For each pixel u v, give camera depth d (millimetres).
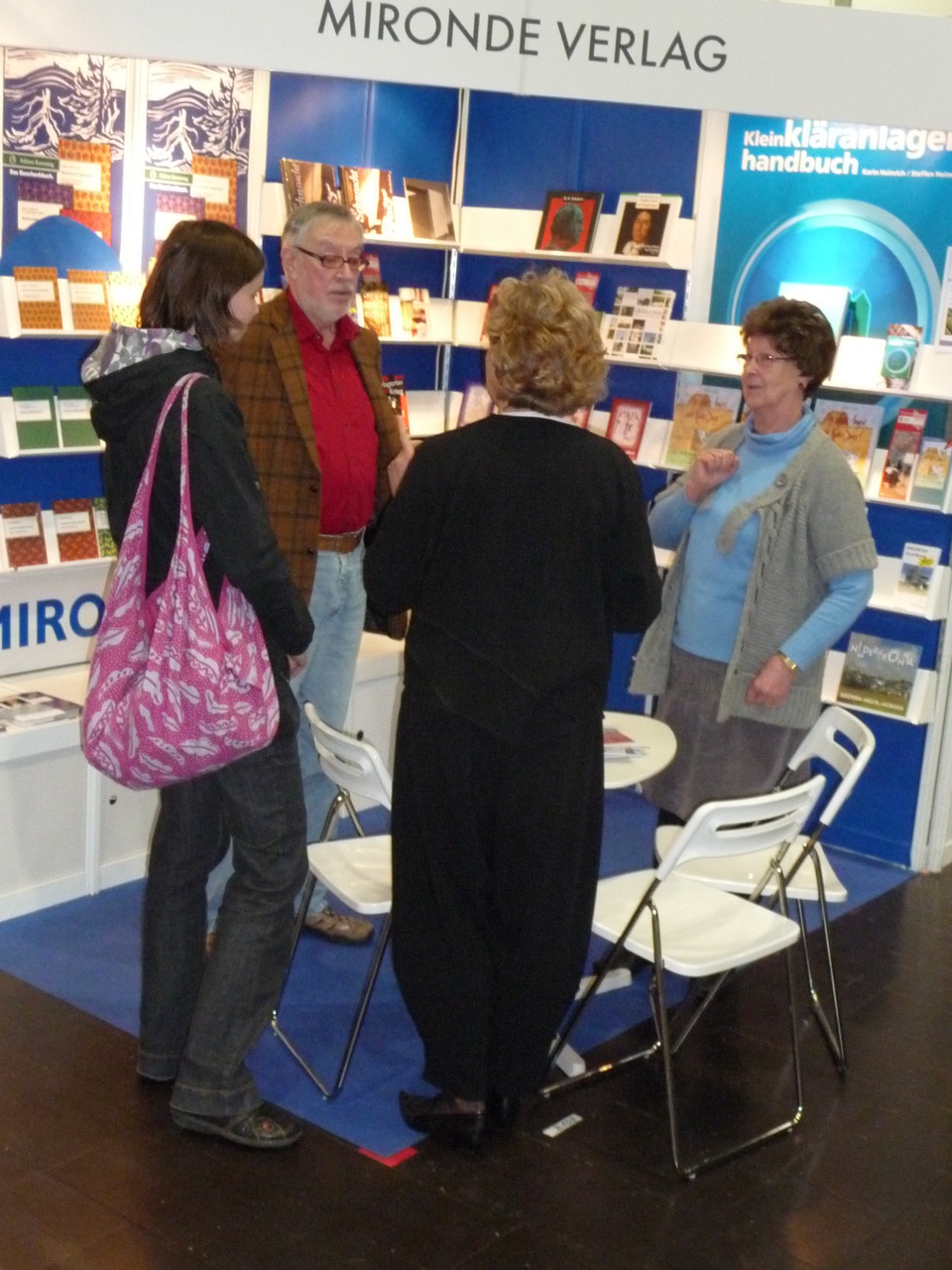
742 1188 2734
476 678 2471
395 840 2646
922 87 2252
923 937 4066
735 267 4801
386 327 5012
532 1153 2811
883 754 4629
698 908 2996
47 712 3791
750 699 3166
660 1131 2930
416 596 2570
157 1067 2916
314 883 3113
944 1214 2688
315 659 3449
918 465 4328
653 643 3424
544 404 2463
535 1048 2703
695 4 2213
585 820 2600
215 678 2391
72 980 3418
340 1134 2830
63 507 4094
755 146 4684
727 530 3217
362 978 3553
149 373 2436
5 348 3922
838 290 4449
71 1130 2777
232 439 2406
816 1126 2986
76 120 3920
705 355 4691
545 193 5219
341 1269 2402
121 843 3996
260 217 4547
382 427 3477
